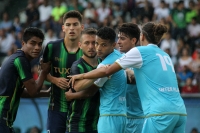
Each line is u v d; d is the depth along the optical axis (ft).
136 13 135.54
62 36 132.77
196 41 126.62
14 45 138.00
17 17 147.23
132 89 55.26
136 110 55.88
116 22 131.64
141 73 48.73
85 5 146.92
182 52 122.11
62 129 58.75
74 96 52.54
